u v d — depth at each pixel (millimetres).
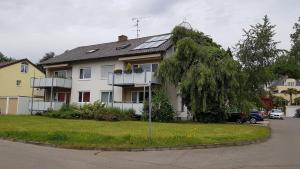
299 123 37719
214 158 12078
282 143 17094
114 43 43750
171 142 14625
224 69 28766
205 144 14648
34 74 49562
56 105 38312
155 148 13797
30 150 13273
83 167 10062
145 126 23281
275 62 36406
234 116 33781
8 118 29953
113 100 35188
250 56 36188
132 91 35438
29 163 10406
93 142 14766
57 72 43875
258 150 14289
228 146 15258
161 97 30844
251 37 36500
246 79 31547
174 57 30500
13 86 50812
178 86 29953
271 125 33156
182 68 30141
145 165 10688
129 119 31656
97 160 11375
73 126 22500
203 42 32344
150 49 34062
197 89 28766
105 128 21312
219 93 29031
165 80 31250
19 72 51562
